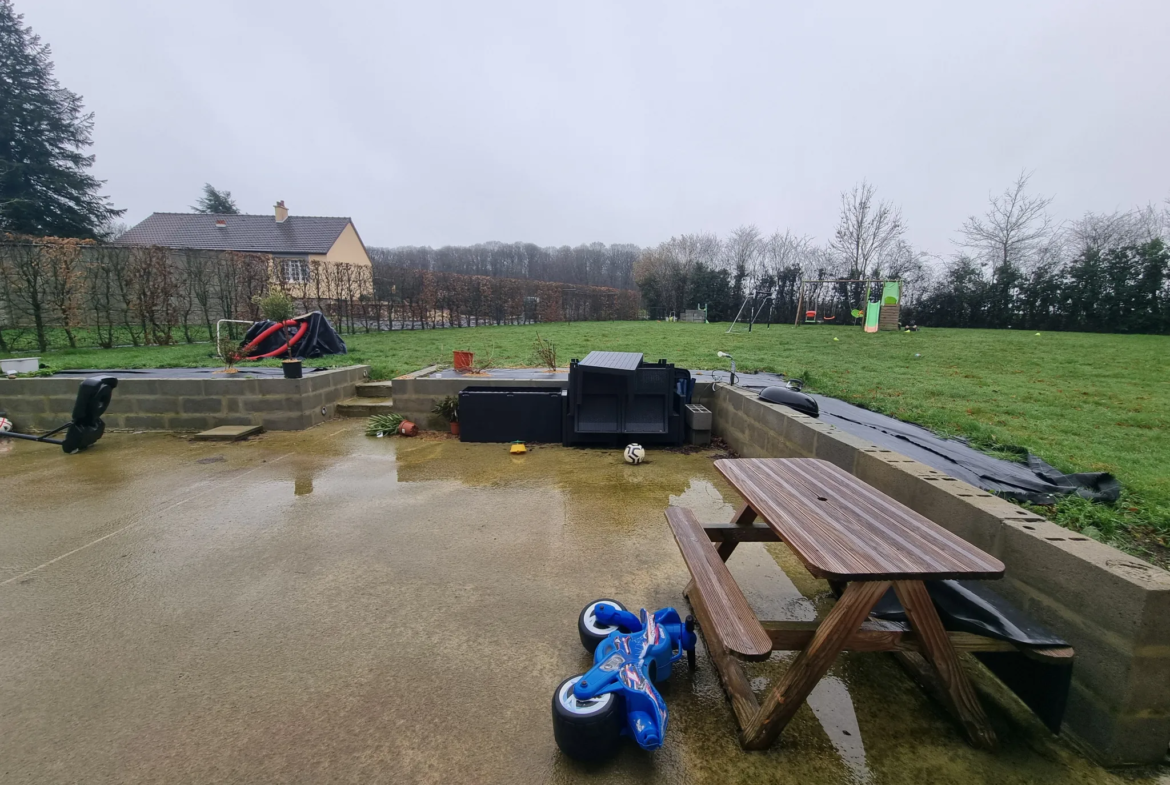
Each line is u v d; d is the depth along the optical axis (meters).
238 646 2.13
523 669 1.99
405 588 2.60
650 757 1.60
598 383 5.30
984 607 1.67
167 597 2.50
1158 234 21.81
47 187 21.38
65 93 22.14
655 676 1.87
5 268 9.39
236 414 5.91
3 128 20.42
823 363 8.84
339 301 13.95
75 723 1.71
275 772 1.52
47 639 2.17
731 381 5.91
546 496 3.95
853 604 1.52
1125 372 7.80
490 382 6.02
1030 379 7.14
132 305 10.49
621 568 2.82
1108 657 1.53
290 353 8.88
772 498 2.01
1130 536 2.39
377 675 1.95
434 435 5.83
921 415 4.68
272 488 4.09
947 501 2.29
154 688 1.88
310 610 2.40
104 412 5.70
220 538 3.18
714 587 1.87
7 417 5.83
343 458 4.93
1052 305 18.81
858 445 3.08
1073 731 1.66
